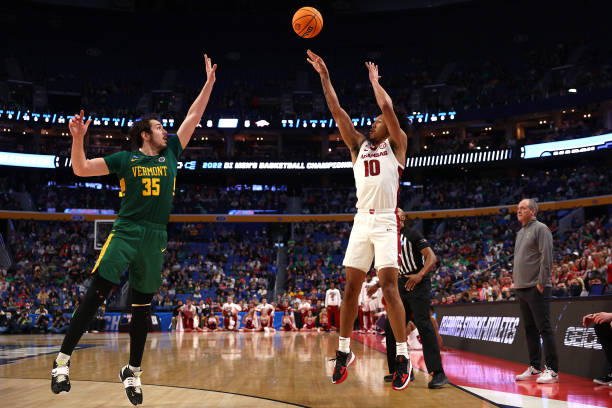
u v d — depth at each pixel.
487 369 5.91
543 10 37.50
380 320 14.52
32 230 32.78
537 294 4.99
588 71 34.12
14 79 37.97
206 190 37.53
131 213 3.53
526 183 32.81
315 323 21.12
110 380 5.04
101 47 41.25
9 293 25.47
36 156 33.34
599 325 4.46
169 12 39.41
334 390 4.26
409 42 41.38
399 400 3.73
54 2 37.78
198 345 11.09
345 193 37.03
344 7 39.56
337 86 40.16
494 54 39.31
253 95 39.53
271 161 35.22
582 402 3.61
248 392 4.15
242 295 27.47
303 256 32.06
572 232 27.48
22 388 4.40
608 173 29.55
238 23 40.75
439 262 27.41
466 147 34.75
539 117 34.50
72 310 24.11
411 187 36.56
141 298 3.56
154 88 40.41
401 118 4.20
